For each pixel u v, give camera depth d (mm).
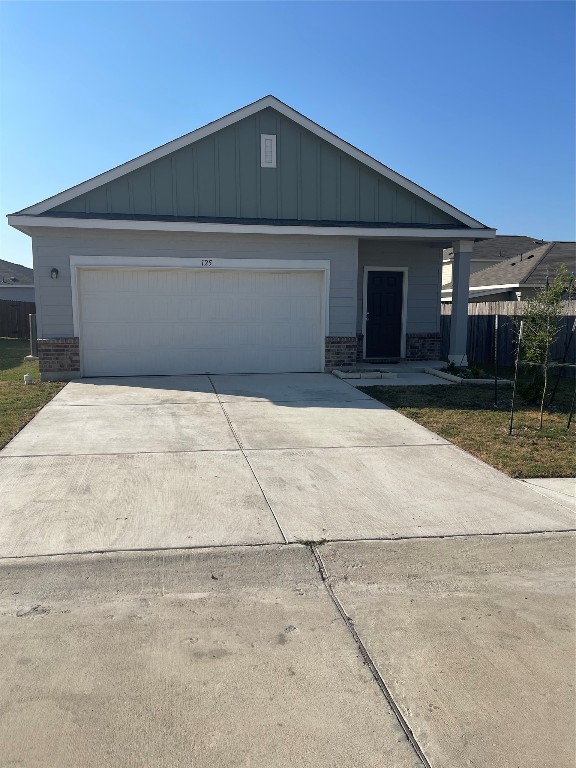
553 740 2676
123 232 11906
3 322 28703
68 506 5148
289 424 8297
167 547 4406
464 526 4945
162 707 2820
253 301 12703
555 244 25141
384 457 6809
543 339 8609
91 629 3443
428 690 2994
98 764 2486
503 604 3846
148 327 12391
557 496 5652
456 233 13156
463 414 8984
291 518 5020
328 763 2525
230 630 3475
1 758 2500
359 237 12812
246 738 2646
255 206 12781
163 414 8781
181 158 12383
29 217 11297
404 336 15219
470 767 2521
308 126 12742
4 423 8000
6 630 3410
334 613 3693
